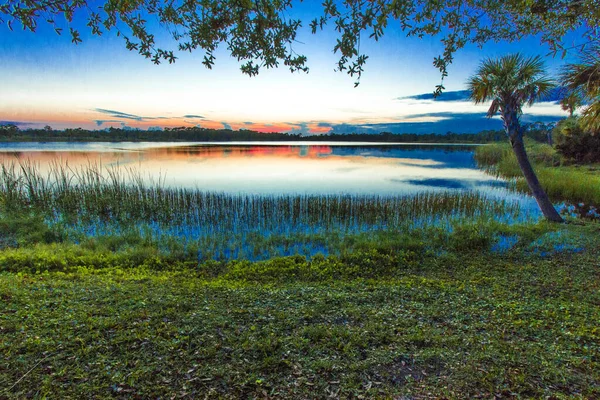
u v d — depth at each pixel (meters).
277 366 3.52
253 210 13.13
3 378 3.11
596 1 3.63
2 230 10.73
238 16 3.66
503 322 4.59
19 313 4.33
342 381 3.31
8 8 2.93
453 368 3.52
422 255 8.57
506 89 11.48
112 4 3.39
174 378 3.26
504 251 8.70
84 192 14.78
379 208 13.13
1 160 30.97
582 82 5.85
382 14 3.35
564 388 3.20
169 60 4.04
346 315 4.79
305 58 3.99
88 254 8.47
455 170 28.83
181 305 4.92
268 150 57.50
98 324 4.13
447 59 4.15
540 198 11.76
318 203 13.60
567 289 6.01
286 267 7.65
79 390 3.03
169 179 22.44
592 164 23.38
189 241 9.83
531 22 4.22
